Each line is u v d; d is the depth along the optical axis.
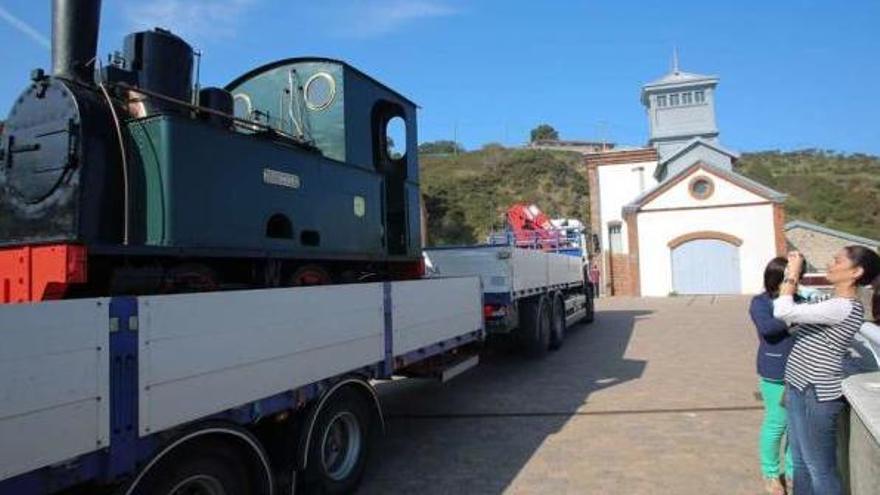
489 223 54.22
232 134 5.39
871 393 3.55
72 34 5.30
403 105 8.48
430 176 67.69
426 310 7.00
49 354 3.02
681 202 30.33
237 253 5.34
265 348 4.43
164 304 3.64
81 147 4.80
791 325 4.90
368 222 7.25
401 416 8.30
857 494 3.77
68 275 4.41
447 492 5.62
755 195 29.55
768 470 5.27
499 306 10.75
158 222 4.82
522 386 9.95
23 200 5.04
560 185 65.62
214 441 3.99
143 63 5.40
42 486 3.01
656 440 6.91
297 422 4.95
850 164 70.38
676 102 42.44
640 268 30.67
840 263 4.26
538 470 6.11
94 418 3.23
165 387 3.62
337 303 5.30
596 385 9.85
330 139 7.10
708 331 15.91
